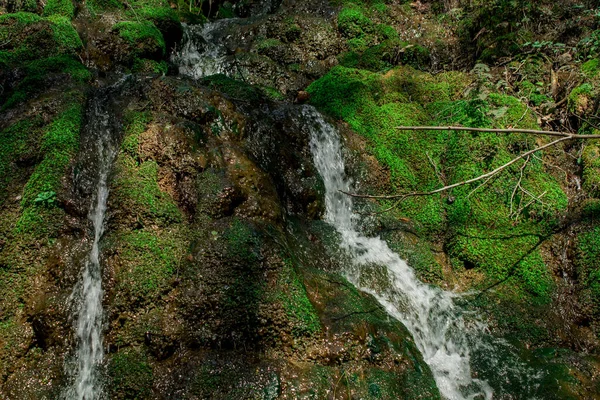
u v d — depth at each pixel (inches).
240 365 109.7
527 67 210.7
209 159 145.3
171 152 141.7
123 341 113.1
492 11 247.1
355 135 190.9
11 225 126.0
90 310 117.9
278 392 105.0
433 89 210.1
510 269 153.5
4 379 106.3
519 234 160.2
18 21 199.5
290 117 182.5
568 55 211.6
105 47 216.1
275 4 332.2
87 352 114.1
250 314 115.9
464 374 130.5
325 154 181.2
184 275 121.8
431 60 254.7
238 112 165.9
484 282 153.3
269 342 115.1
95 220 131.6
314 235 154.6
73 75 172.6
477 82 207.9
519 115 182.5
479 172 172.4
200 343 113.9
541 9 237.3
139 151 140.8
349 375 112.3
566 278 152.4
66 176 132.6
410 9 290.5
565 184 173.2
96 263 123.1
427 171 182.1
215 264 121.8
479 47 243.0
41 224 124.0
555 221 160.9
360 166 182.1
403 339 126.2
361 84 209.2
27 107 152.4
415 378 116.2
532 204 163.9
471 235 161.9
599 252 148.6
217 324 115.1
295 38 270.7
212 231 129.0
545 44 211.8
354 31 273.9
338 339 117.0
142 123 147.5
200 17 302.0
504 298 147.9
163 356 112.2
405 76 219.1
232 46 276.8
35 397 105.0
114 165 138.6
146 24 231.6
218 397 103.1
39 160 136.9
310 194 166.6
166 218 131.5
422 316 145.3
